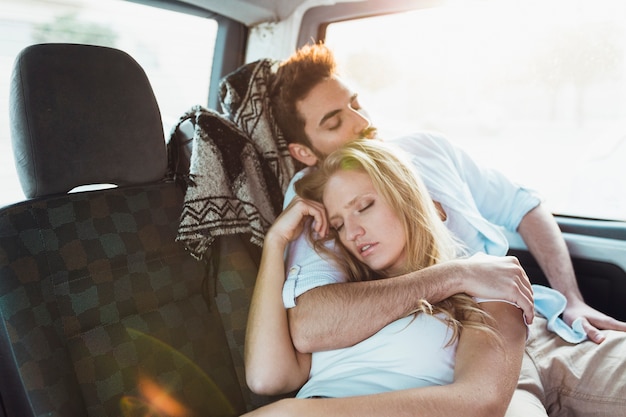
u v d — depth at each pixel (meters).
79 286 1.22
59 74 1.24
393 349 1.15
